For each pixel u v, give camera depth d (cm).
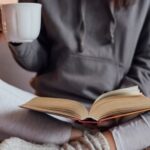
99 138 83
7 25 88
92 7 111
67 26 111
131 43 111
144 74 109
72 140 86
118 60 110
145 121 89
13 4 86
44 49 117
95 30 111
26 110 91
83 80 108
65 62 110
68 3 111
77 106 86
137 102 88
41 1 110
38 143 87
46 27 113
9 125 88
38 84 115
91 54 109
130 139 86
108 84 108
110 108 85
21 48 101
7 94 95
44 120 90
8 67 158
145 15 112
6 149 77
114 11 109
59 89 111
